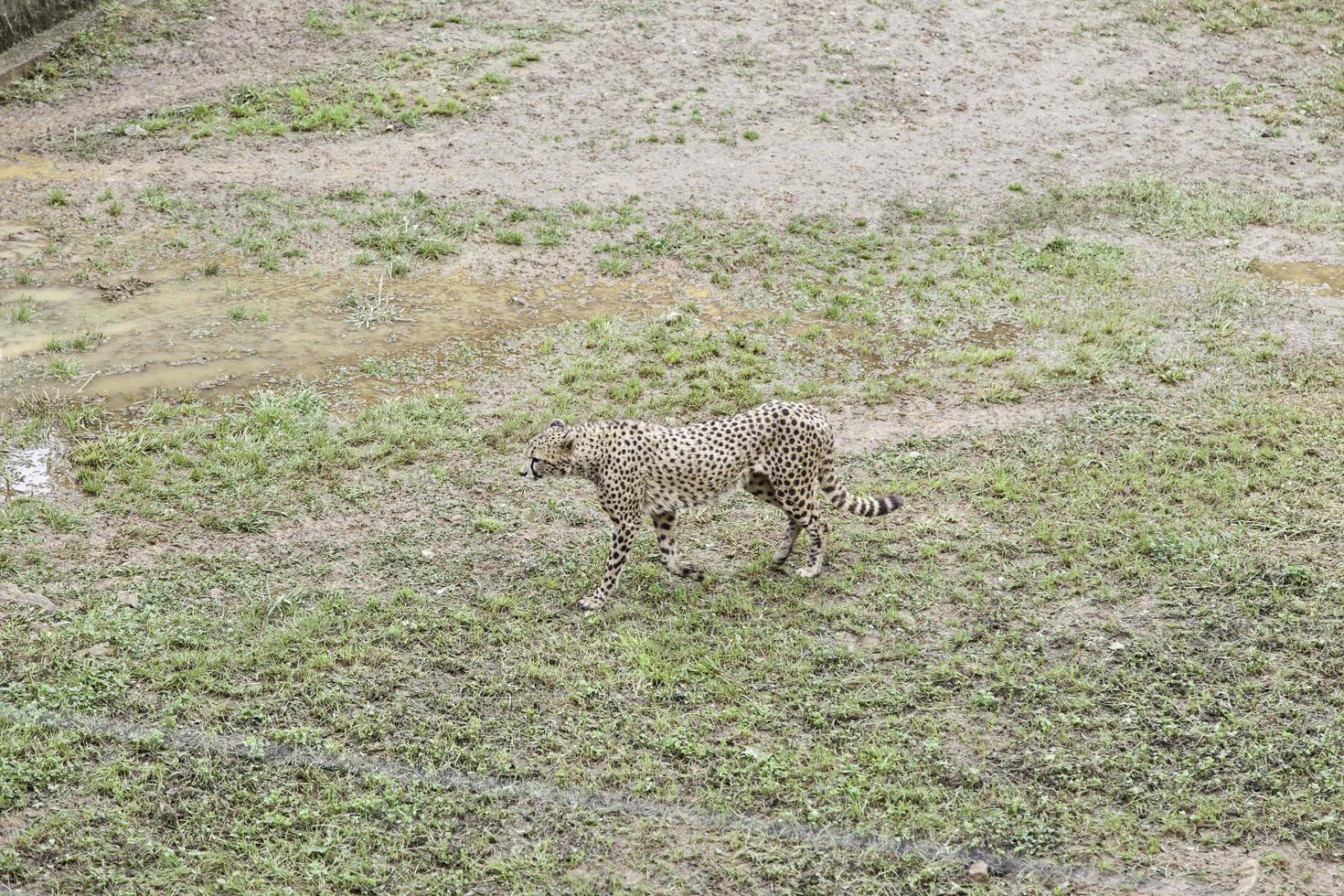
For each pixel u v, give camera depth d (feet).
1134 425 48.83
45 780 30.71
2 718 32.32
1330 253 64.80
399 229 63.05
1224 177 72.84
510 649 36.35
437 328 55.67
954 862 29.35
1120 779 31.65
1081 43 87.92
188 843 29.43
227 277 58.54
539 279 60.23
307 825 30.04
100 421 47.16
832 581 39.52
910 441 47.98
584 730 33.24
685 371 52.47
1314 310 58.75
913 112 78.54
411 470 45.57
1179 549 40.55
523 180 68.64
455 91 76.79
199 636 36.09
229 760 31.78
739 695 34.60
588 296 58.95
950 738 33.17
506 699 34.32
